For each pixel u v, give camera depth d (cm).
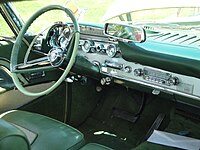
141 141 254
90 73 228
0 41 228
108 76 228
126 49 199
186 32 206
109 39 211
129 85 229
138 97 273
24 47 236
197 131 234
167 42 190
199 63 170
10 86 226
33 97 241
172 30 210
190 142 215
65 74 186
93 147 149
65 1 229
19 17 238
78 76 240
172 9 235
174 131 236
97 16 244
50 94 250
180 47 183
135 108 276
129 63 211
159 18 237
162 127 256
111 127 276
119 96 284
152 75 200
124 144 254
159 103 265
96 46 222
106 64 223
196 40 191
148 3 239
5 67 226
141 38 186
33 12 198
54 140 155
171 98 210
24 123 172
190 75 179
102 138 263
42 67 191
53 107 256
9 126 97
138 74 207
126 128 272
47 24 228
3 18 236
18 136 94
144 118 272
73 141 155
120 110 283
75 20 183
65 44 200
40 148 150
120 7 248
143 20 231
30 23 194
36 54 242
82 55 234
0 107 224
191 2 228
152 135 224
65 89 260
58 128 166
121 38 196
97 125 279
